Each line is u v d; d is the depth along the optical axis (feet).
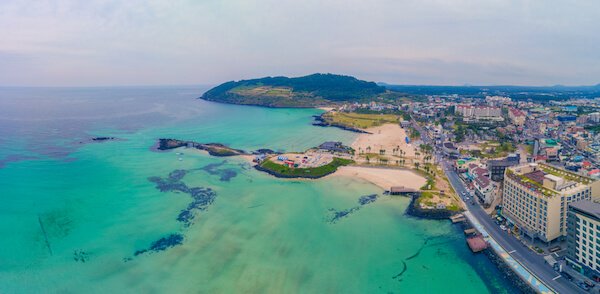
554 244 440.86
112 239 479.00
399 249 456.86
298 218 550.77
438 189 654.53
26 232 497.05
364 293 365.81
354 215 563.48
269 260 427.33
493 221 518.37
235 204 607.37
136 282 384.06
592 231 357.61
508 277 388.78
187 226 519.19
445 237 488.02
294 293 363.97
